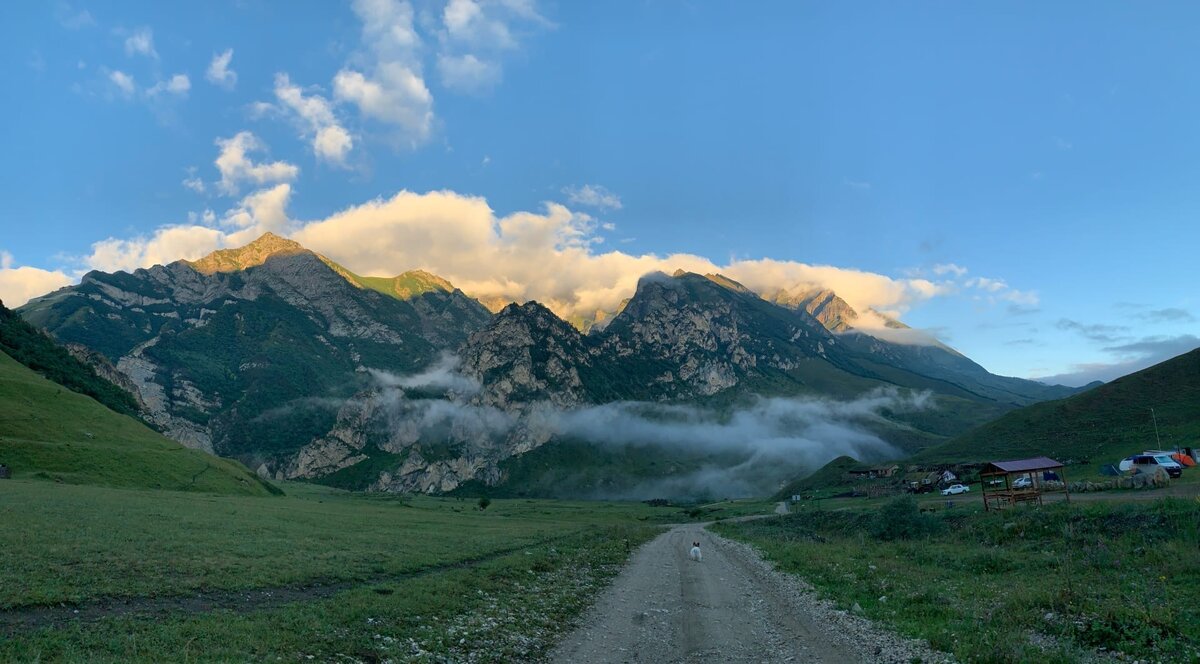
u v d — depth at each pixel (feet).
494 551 179.73
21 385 401.08
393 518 300.40
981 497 309.63
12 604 72.02
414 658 68.69
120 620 69.77
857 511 334.85
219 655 60.54
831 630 88.07
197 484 361.71
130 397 652.48
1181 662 60.70
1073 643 69.67
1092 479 276.41
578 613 104.37
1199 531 120.67
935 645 73.15
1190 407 371.76
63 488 236.02
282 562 118.01
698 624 96.02
